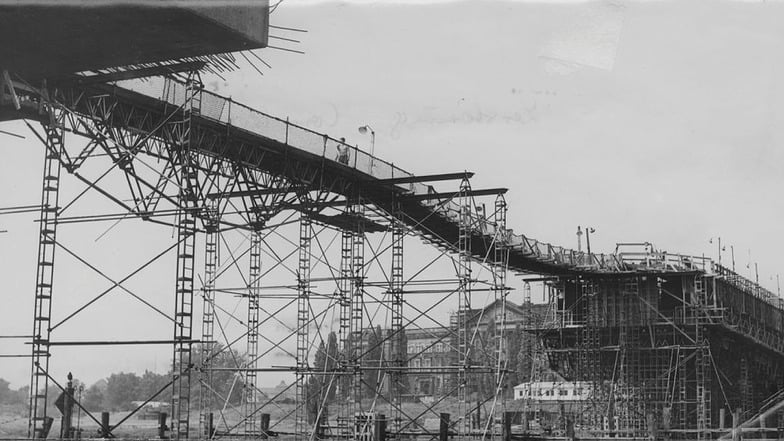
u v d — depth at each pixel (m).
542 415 64.56
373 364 71.00
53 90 25.84
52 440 28.56
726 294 64.00
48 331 27.34
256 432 44.59
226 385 86.31
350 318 39.38
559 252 58.41
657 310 61.19
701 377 59.72
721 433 49.88
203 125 30.70
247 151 33.97
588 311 63.12
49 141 26.91
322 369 44.84
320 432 43.19
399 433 41.88
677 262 61.38
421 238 46.38
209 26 16.81
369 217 42.31
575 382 62.81
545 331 64.88
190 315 27.09
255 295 40.84
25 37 17.61
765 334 71.69
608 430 56.00
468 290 38.78
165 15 16.20
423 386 84.81
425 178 38.75
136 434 53.66
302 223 40.47
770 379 73.00
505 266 44.53
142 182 28.64
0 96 19.61
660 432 52.19
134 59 19.19
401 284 40.38
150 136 28.97
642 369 61.75
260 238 40.19
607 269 61.44
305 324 43.94
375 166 40.41
